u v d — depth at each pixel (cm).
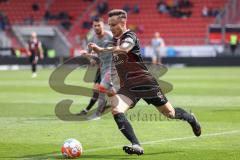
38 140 3247
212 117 4272
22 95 6341
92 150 2909
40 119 4191
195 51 13600
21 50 13825
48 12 15538
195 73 10738
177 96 6109
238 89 7050
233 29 13225
